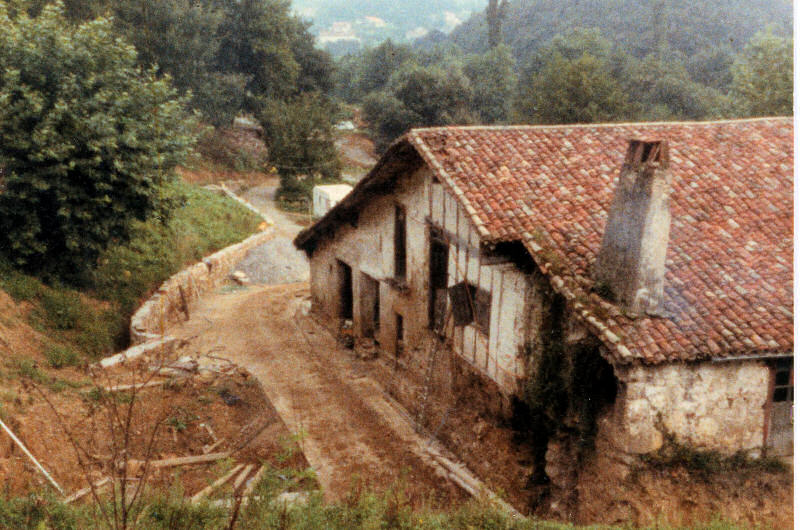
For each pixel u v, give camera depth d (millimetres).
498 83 78375
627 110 49594
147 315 21109
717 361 9688
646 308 10016
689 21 101000
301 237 23562
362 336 20172
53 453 10492
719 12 101625
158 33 45438
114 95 18625
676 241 11672
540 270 11352
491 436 12945
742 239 11789
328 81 71938
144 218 19812
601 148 14344
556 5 123938
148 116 18984
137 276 23250
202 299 27359
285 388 17031
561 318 11125
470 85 74250
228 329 22750
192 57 47312
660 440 9875
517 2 135375
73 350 16750
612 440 10141
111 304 20859
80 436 11398
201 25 48375
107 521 6137
